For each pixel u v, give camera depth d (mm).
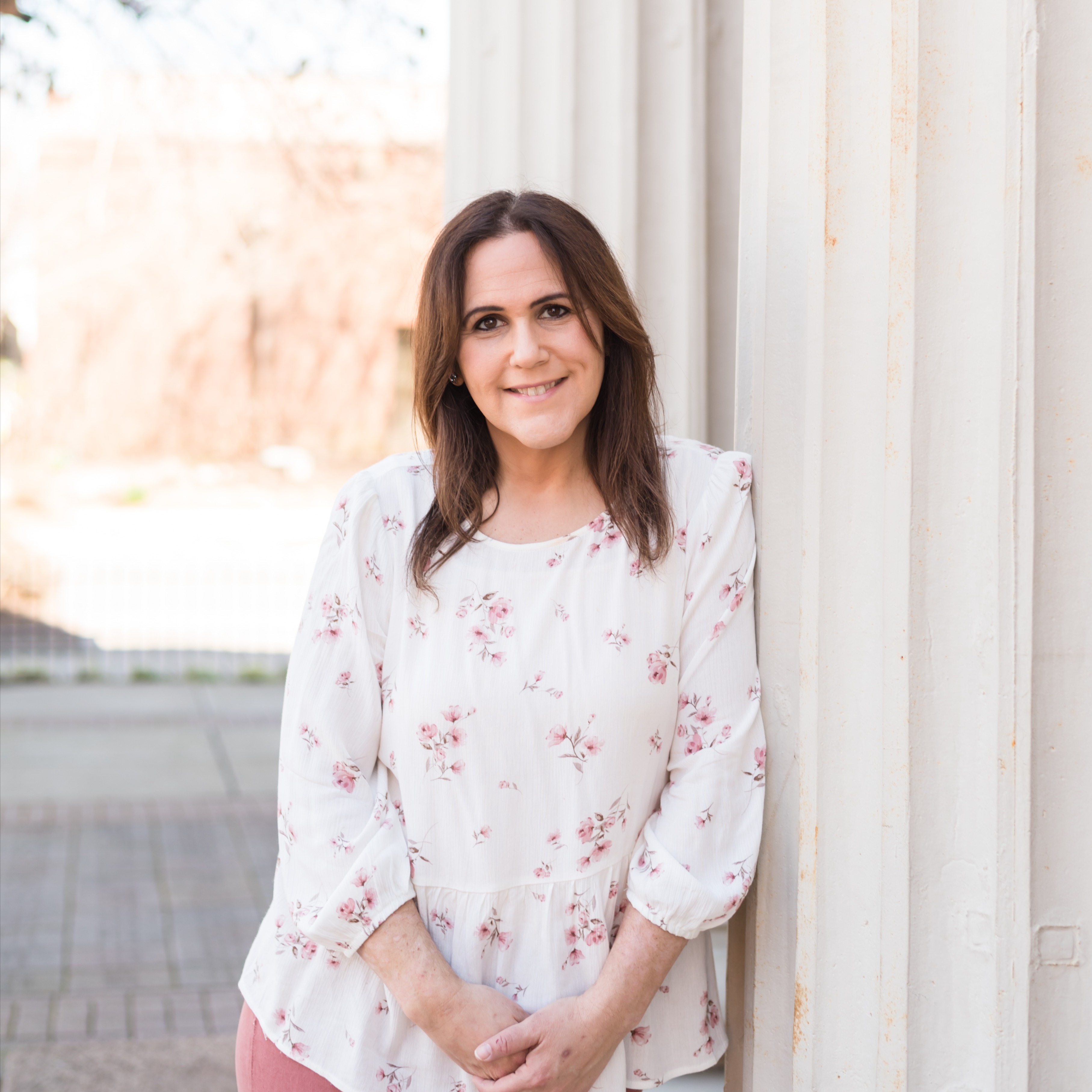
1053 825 1175
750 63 1498
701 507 1452
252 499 14820
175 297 14344
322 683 1442
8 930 4484
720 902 1354
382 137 8078
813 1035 1354
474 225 1391
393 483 1498
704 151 2346
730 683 1430
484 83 2391
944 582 1232
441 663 1405
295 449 14922
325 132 6129
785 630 1427
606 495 1436
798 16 1412
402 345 14867
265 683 9680
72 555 13547
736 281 2404
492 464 1480
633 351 1444
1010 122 1154
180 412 14703
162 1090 3379
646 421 1455
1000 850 1186
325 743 1424
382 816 1424
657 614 1416
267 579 13414
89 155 13539
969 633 1226
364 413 14969
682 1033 1471
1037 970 1176
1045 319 1157
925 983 1247
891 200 1248
